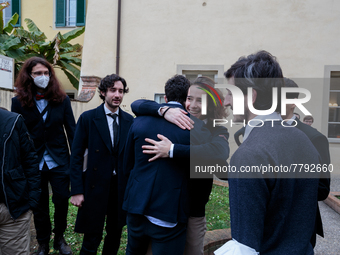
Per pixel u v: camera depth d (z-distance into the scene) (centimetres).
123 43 742
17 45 862
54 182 257
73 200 223
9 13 1105
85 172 230
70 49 948
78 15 1030
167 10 721
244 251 81
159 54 725
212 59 702
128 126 243
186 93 169
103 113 235
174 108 159
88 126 231
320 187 125
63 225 264
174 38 718
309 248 89
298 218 89
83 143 231
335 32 654
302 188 90
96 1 760
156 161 150
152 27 729
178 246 149
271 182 86
